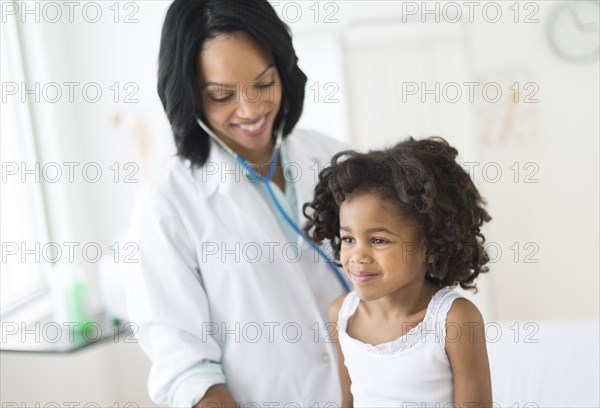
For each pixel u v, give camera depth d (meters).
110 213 2.49
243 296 1.16
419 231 0.91
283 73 1.18
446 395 0.94
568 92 2.46
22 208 2.12
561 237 2.57
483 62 2.48
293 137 1.35
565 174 2.52
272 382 1.18
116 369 2.34
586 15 2.39
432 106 2.39
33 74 2.17
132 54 2.43
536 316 2.63
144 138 2.46
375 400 0.97
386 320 0.97
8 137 2.06
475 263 1.00
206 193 1.18
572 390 1.34
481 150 2.54
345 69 2.38
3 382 1.63
